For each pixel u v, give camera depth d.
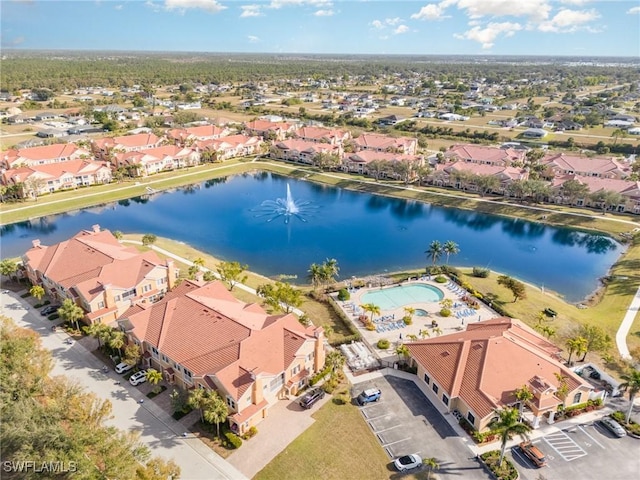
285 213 150.50
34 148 183.38
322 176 189.12
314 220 144.88
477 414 56.28
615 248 126.19
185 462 52.34
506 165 185.62
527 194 153.75
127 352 65.44
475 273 104.50
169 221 141.38
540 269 114.12
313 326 74.56
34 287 83.50
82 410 52.19
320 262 114.06
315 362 67.00
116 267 83.88
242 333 63.41
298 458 53.19
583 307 93.94
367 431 57.34
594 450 54.38
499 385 59.53
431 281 99.69
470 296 93.25
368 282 98.94
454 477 50.88
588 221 139.38
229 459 52.91
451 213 153.62
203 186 181.38
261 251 120.06
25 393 54.38
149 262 86.81
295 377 63.53
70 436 47.00
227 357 60.34
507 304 89.88
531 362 62.41
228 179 191.62
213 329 65.38
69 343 74.25
